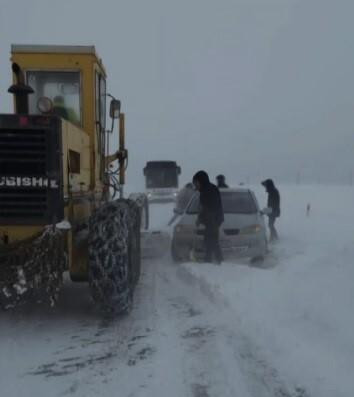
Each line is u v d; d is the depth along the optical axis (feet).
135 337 15.49
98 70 22.61
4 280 14.87
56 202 15.15
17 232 15.16
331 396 11.01
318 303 16.61
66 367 13.42
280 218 56.90
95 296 16.30
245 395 11.34
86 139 20.42
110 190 27.37
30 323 17.15
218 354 13.76
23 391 12.06
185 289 21.76
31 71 21.34
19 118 14.97
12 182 15.05
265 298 18.33
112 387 12.13
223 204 31.40
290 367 12.57
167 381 12.25
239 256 28.09
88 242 16.39
